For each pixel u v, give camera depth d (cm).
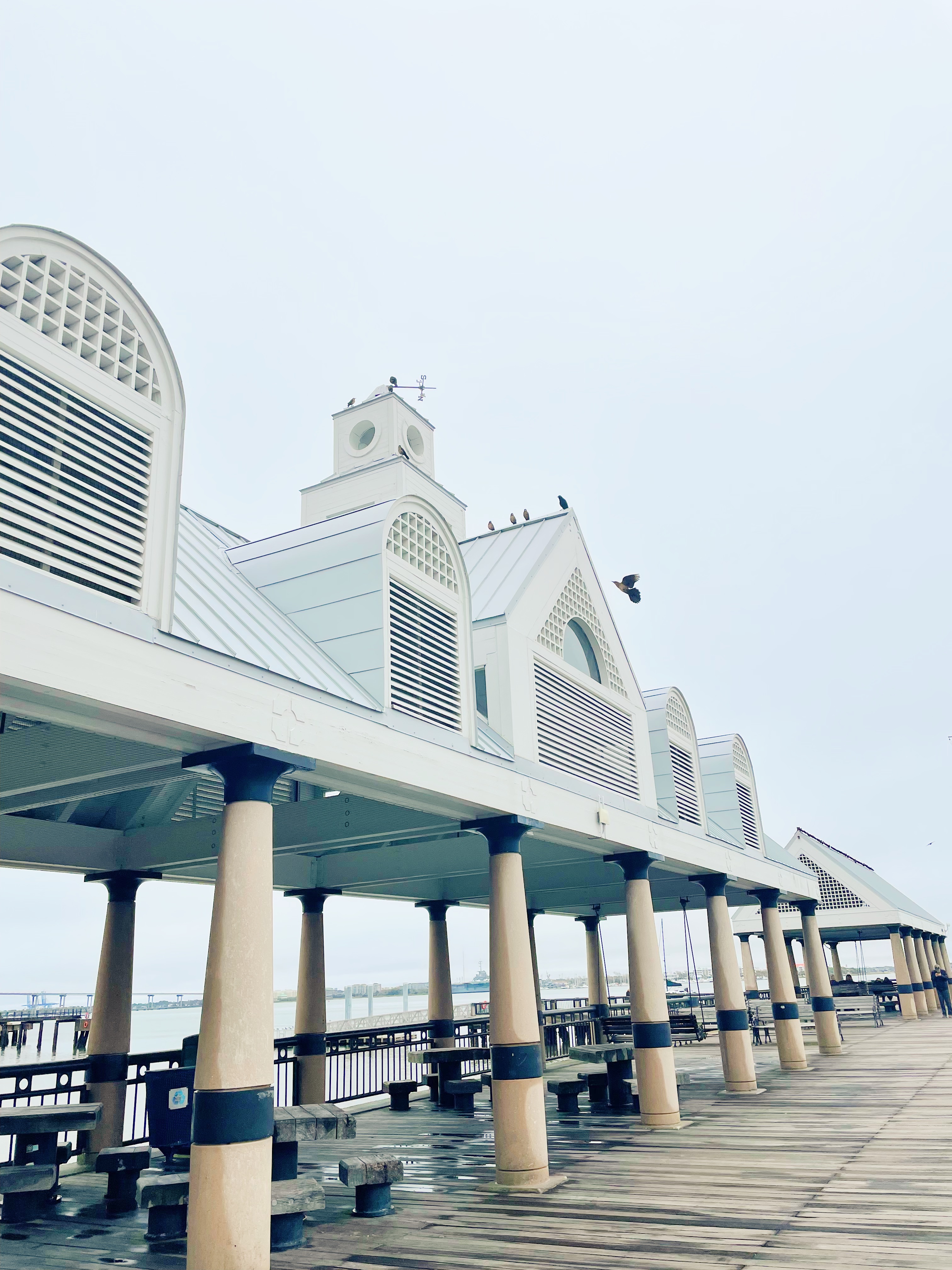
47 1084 1414
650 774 1188
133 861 945
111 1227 653
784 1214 611
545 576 1043
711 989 5838
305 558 793
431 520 852
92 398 519
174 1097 795
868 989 3152
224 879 523
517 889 802
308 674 638
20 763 595
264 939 519
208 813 1062
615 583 1239
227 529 1015
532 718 930
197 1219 466
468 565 1140
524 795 839
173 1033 3897
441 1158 880
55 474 484
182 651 509
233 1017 493
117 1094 905
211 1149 472
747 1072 1232
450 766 737
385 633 714
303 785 1042
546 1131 1006
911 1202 627
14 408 470
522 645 946
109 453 521
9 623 416
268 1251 477
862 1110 1041
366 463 1353
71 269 533
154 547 528
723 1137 909
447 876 1143
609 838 982
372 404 1391
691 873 1324
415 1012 3036
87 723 488
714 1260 514
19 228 502
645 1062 1012
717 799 1560
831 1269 489
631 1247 548
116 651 468
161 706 486
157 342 573
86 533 488
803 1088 1257
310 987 1191
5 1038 1695
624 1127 1001
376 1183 660
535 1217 633
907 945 2933
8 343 476
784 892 1681
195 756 552
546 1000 2547
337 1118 669
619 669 1189
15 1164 741
